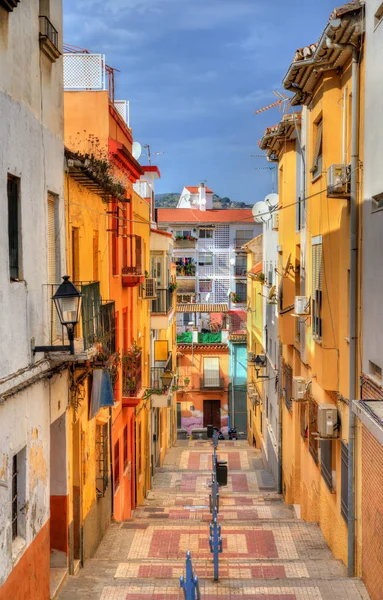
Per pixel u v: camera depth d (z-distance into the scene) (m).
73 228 12.38
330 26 11.00
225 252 56.28
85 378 12.23
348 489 11.68
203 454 33.22
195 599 7.99
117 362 14.84
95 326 11.58
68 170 11.35
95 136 15.96
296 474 19.34
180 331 49.84
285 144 19.28
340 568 12.16
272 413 26.31
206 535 14.94
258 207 26.34
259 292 33.00
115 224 17.16
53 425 11.14
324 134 13.15
